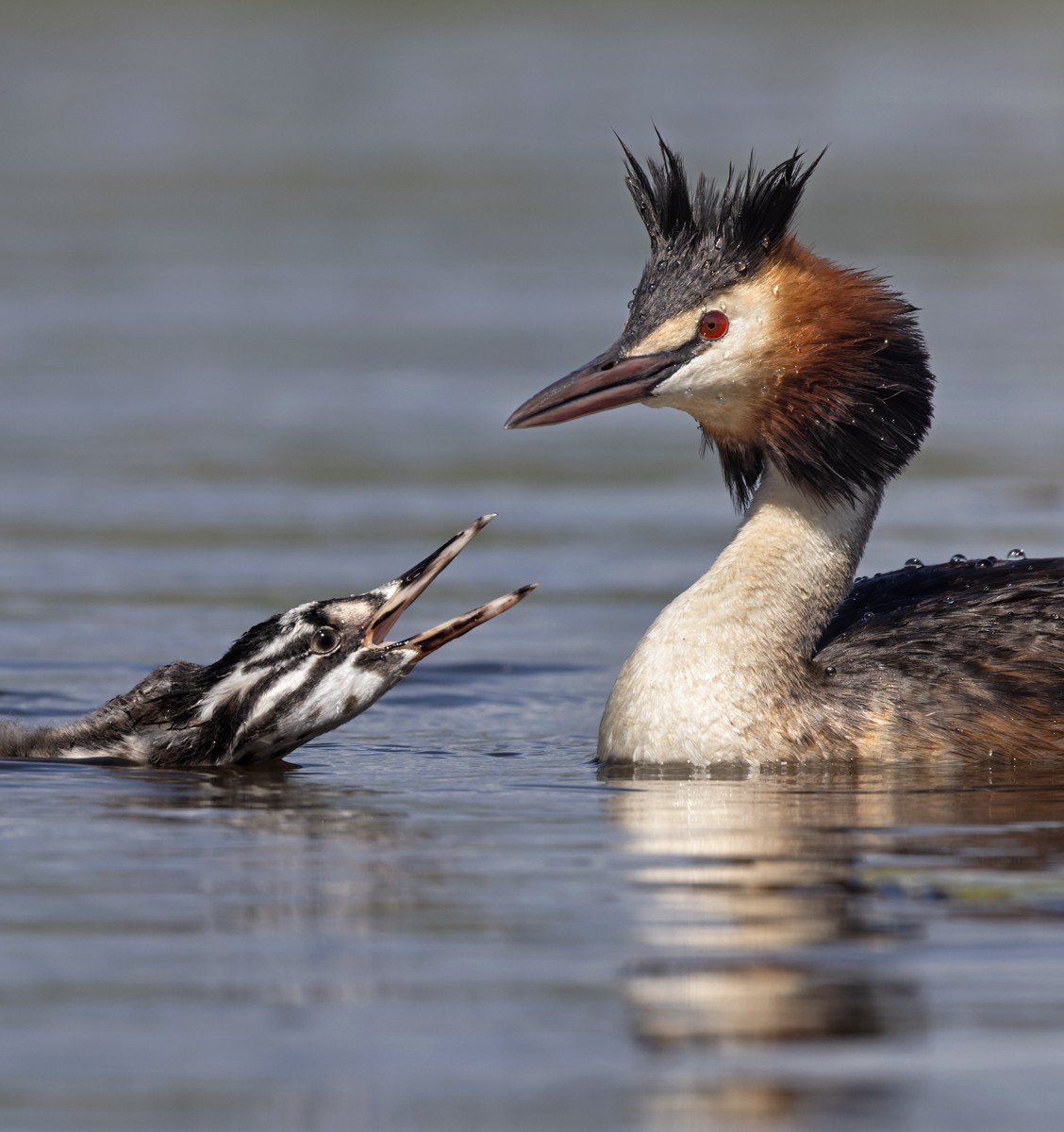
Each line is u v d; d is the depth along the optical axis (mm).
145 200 41781
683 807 11344
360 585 18469
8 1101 6836
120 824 10734
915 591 14398
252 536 20359
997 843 10242
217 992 7840
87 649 16406
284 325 31688
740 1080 6996
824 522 13461
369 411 26375
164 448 24250
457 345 30219
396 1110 6758
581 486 23281
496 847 10172
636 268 36031
